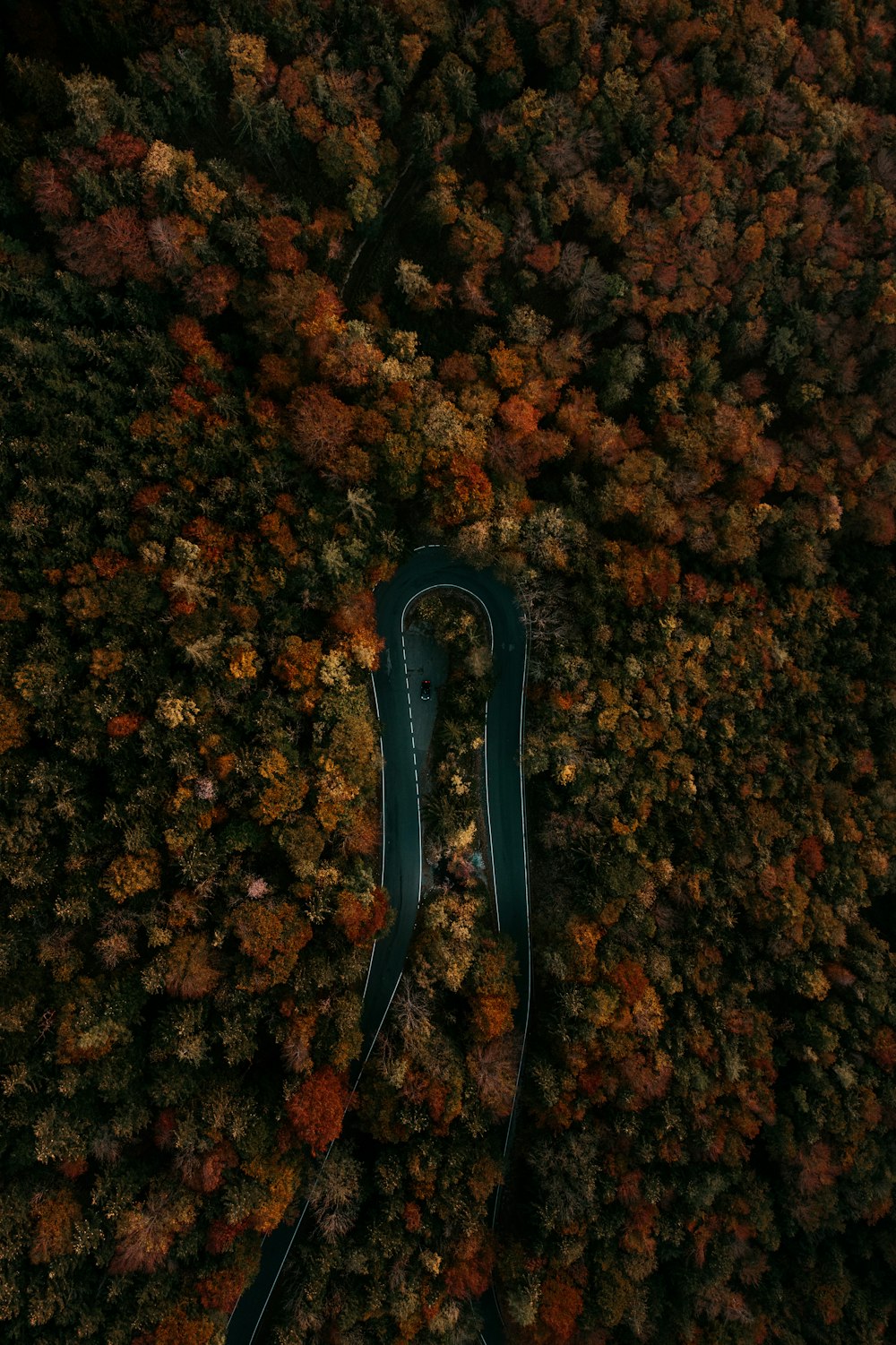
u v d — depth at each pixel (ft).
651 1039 178.60
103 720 144.77
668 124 179.22
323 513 167.32
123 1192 139.85
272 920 151.33
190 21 145.89
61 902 139.23
